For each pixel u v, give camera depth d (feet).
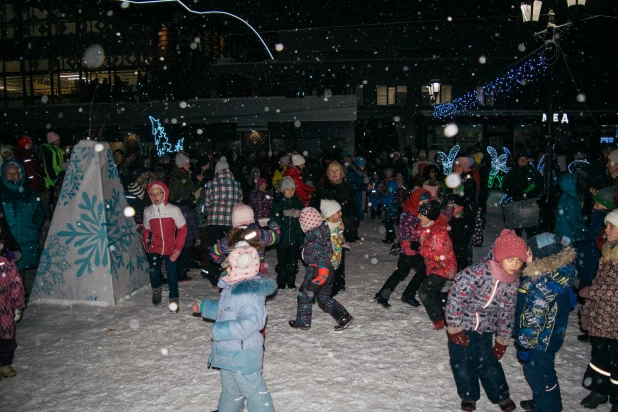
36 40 108.68
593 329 13.39
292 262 26.08
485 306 12.73
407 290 23.17
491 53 114.83
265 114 92.32
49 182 38.11
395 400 14.33
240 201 26.27
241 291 11.37
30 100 105.29
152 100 95.04
